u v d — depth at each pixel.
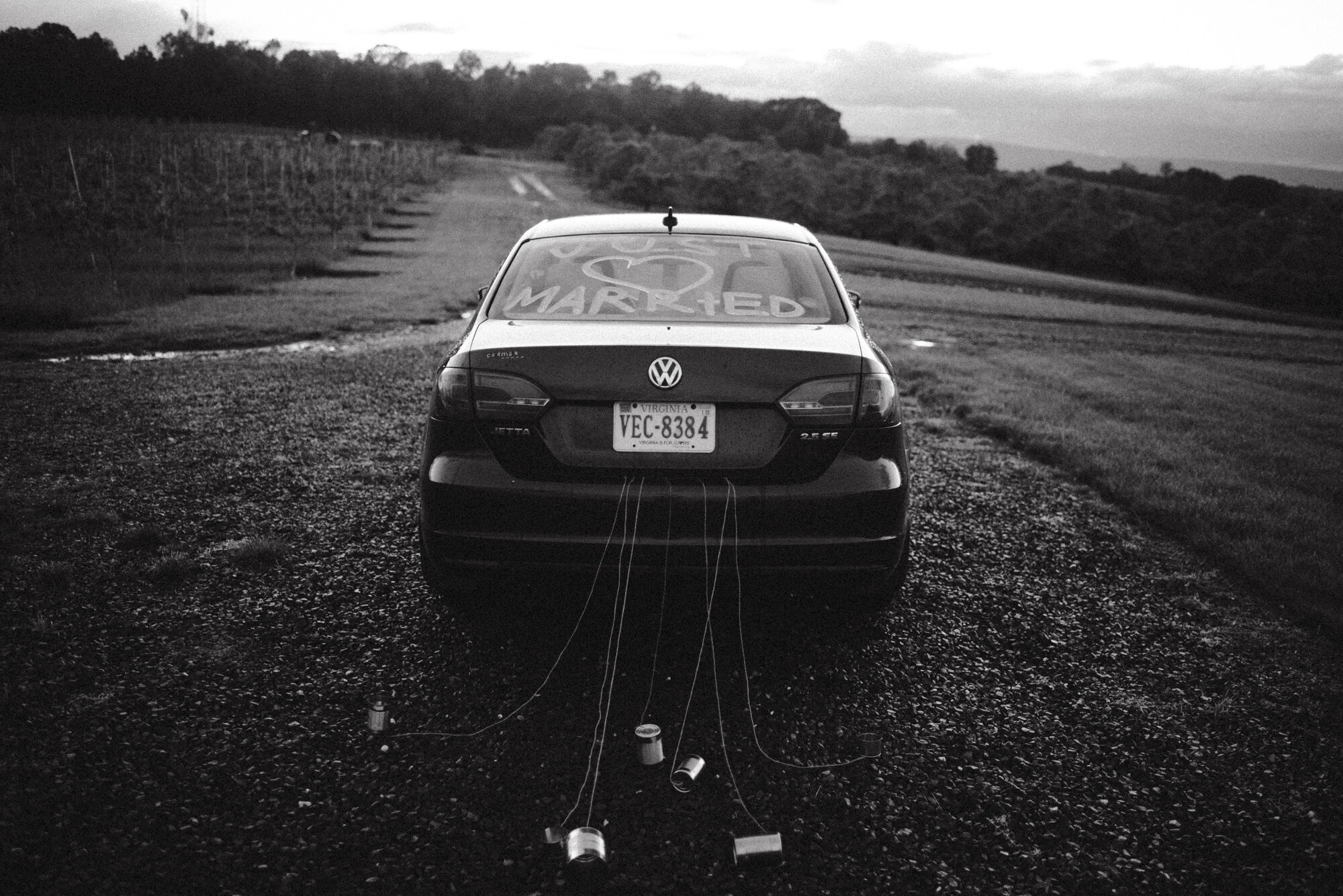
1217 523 4.86
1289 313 80.31
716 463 2.75
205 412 6.71
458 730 2.69
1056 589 3.98
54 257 21.34
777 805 2.39
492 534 2.78
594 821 2.29
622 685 2.98
